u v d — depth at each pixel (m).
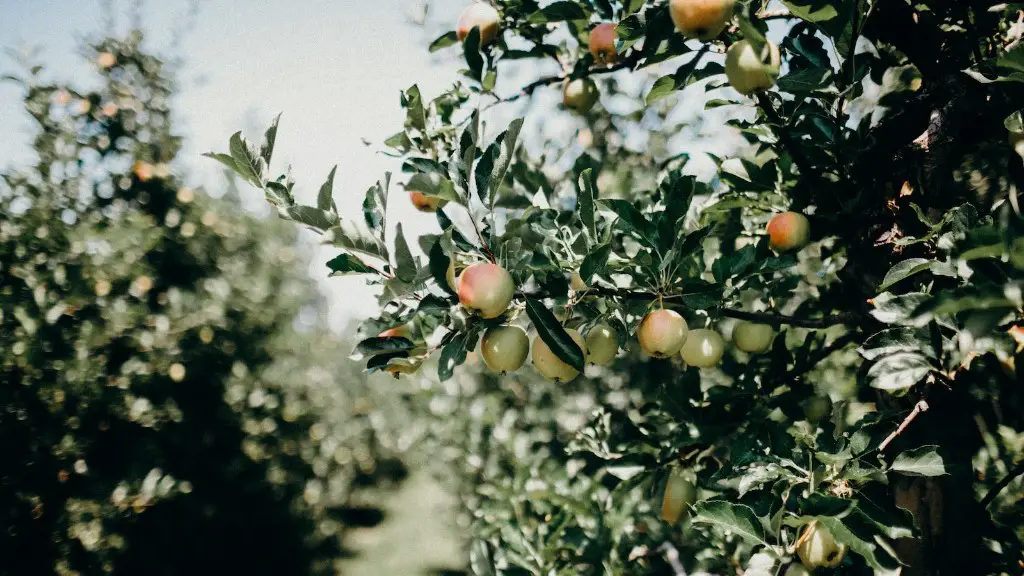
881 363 1.32
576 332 1.43
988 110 1.42
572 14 1.90
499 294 1.24
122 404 3.93
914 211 1.53
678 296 1.50
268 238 6.58
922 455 1.26
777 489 1.42
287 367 6.73
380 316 1.37
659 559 2.57
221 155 1.34
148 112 4.79
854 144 1.57
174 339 4.45
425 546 8.95
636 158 3.83
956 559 1.47
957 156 1.49
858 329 1.95
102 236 4.00
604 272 1.47
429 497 12.09
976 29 1.50
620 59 1.99
